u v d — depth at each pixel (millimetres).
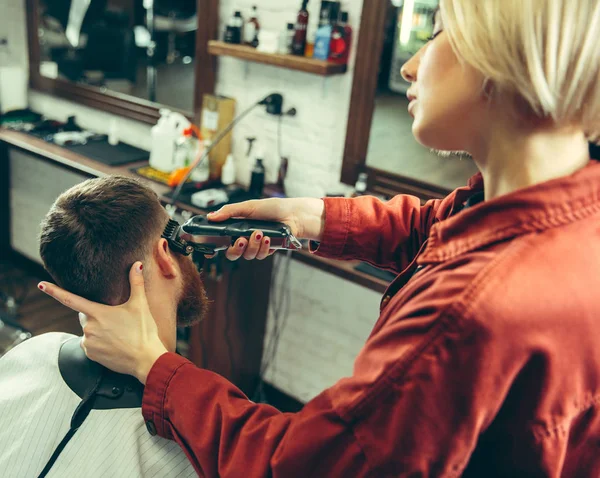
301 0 2244
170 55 2723
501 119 680
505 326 611
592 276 638
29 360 1065
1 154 3543
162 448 967
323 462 713
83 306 879
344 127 2305
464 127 718
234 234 1007
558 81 601
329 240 1108
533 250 633
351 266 2002
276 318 2740
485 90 671
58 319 3252
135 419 972
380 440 675
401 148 2246
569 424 677
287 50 2246
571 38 585
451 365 632
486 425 669
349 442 696
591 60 594
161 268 978
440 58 707
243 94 2543
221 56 2561
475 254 669
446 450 657
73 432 968
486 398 634
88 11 2959
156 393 841
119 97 2986
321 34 2131
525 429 667
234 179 2602
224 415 787
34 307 3340
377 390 673
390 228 1104
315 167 2420
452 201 1007
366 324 2473
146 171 2600
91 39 2988
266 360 2855
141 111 2908
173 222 1007
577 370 646
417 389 648
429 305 660
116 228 931
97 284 958
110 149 2887
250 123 2555
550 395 645
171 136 2574
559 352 628
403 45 2094
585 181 652
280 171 2471
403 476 676
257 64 2457
